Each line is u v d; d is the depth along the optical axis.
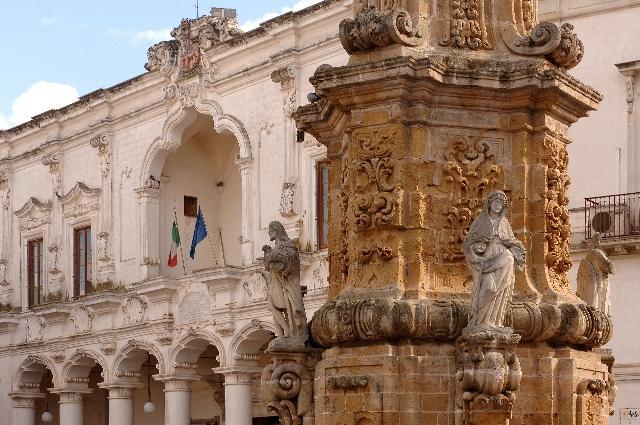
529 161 16.36
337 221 17.81
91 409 55.47
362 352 15.79
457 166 16.17
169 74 48.03
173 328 46.78
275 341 17.50
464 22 16.64
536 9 17.42
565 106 16.62
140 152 49.44
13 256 56.28
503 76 16.11
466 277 16.08
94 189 51.16
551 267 16.50
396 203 15.98
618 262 37.28
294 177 42.81
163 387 53.62
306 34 43.22
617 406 36.94
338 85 16.19
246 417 44.47
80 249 52.62
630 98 37.84
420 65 15.84
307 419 17.25
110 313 49.81
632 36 37.97
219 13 47.28
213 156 51.00
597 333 16.25
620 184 37.78
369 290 16.02
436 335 15.58
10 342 55.38
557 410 15.78
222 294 44.62
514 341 14.96
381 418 15.53
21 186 56.28
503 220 15.26
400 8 16.44
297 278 17.84
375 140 16.17
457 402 15.37
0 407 55.84
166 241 49.41
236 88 45.56
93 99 51.25
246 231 44.53
